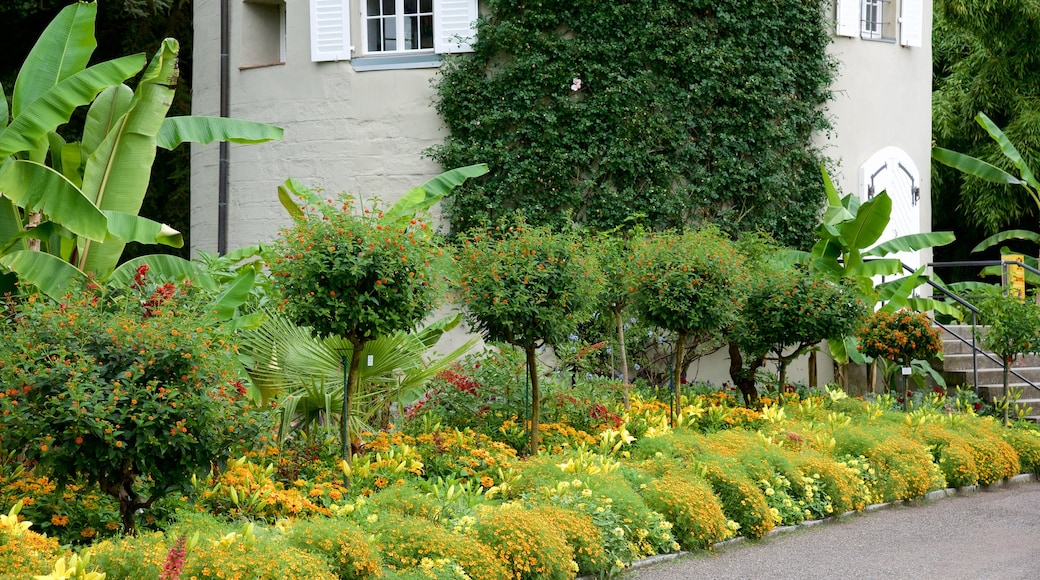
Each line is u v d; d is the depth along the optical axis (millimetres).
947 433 11242
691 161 14336
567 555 6730
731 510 8414
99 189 9828
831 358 15516
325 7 14297
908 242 14281
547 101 13891
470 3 13961
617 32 13961
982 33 20875
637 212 13898
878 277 16297
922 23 16719
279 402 8352
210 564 5336
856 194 15836
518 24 13836
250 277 8633
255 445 6828
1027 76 21766
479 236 9531
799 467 9344
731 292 11023
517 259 9156
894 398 14172
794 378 15406
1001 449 11406
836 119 15594
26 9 19391
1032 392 14734
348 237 7910
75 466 5863
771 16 14750
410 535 6348
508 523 6641
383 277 7852
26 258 8578
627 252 11625
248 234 14859
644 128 13945
